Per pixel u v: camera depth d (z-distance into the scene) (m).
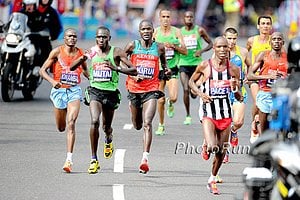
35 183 24.33
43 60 42.97
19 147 30.06
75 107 26.16
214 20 127.25
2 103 42.28
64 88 26.42
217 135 23.33
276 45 27.23
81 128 34.59
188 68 36.75
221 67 23.28
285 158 15.82
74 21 95.31
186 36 36.84
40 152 29.14
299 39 17.94
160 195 23.00
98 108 25.53
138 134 33.31
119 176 25.44
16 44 41.81
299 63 17.80
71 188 23.73
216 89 23.14
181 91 48.84
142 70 26.47
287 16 79.69
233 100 28.16
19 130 33.88
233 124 28.22
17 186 23.92
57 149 29.72
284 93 17.05
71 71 26.33
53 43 67.25
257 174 16.72
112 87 25.81
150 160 28.08
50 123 35.81
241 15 118.19
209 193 23.31
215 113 23.06
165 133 33.81
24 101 43.19
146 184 24.39
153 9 117.75
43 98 44.66
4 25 42.88
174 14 127.44
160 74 27.22
